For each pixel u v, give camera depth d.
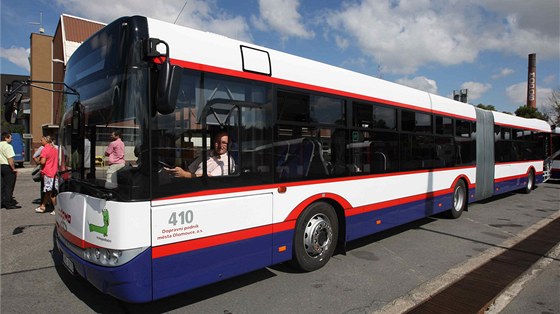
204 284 3.46
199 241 3.40
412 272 4.82
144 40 3.05
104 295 3.90
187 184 3.31
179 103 3.29
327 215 4.91
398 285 4.36
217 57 3.64
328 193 4.86
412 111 6.68
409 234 6.91
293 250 4.47
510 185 11.20
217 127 3.59
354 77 5.42
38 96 26.78
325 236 4.87
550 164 15.32
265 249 4.06
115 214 2.95
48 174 8.01
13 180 8.91
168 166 3.19
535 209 9.80
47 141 8.01
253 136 3.94
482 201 11.24
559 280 4.66
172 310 3.61
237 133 3.78
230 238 3.68
